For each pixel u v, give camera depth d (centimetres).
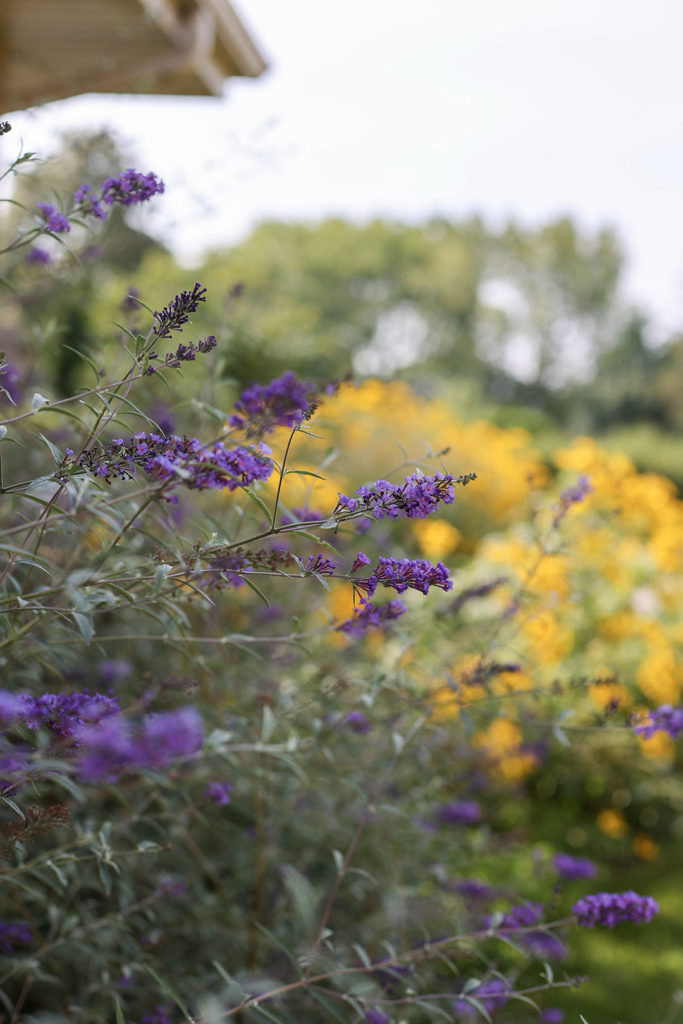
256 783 261
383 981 248
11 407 280
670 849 595
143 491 158
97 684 288
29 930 229
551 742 466
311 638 347
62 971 240
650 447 2192
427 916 296
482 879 410
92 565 205
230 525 251
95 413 166
